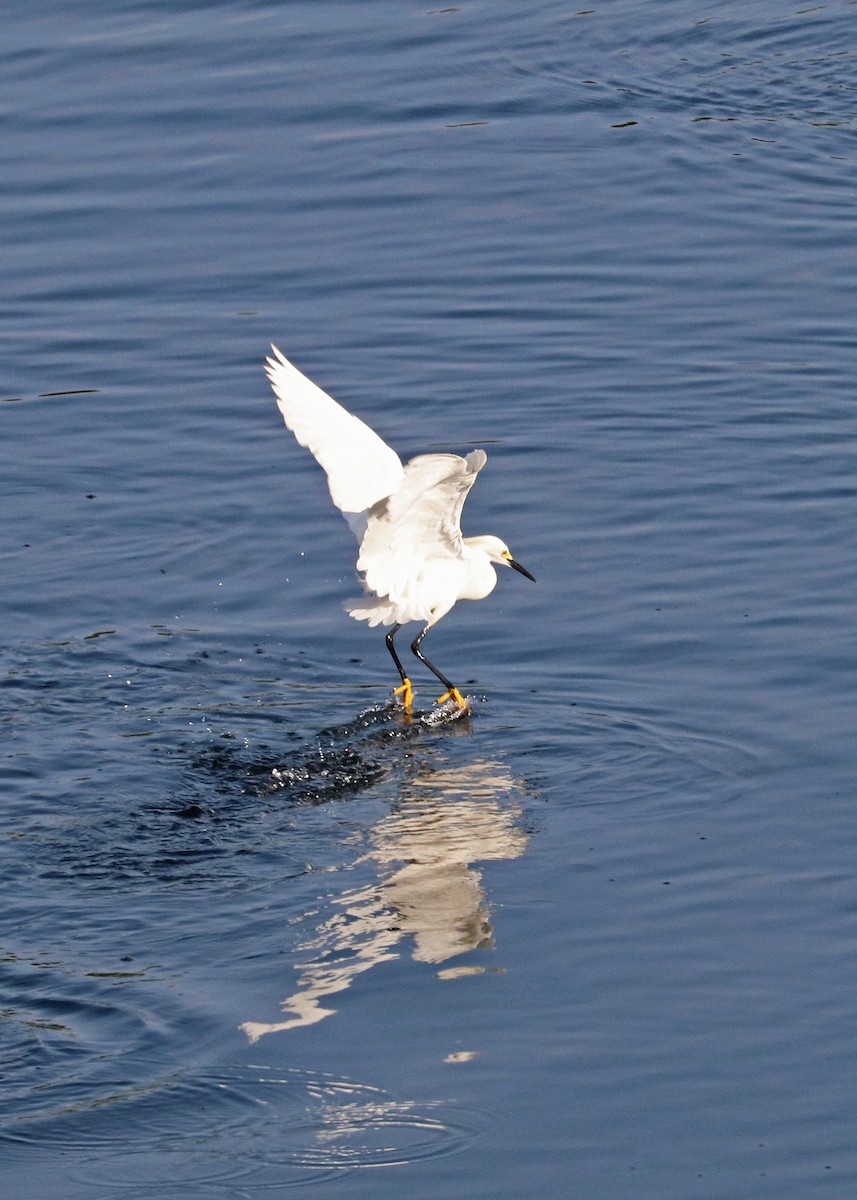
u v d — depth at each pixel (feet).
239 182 77.66
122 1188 27.89
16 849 38.99
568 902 36.17
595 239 73.61
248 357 65.87
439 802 40.93
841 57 91.66
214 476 59.21
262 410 63.16
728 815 39.52
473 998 32.68
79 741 44.16
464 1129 29.07
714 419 61.31
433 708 45.78
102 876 37.88
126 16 92.38
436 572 46.09
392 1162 28.30
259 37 90.17
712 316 67.97
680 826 39.19
